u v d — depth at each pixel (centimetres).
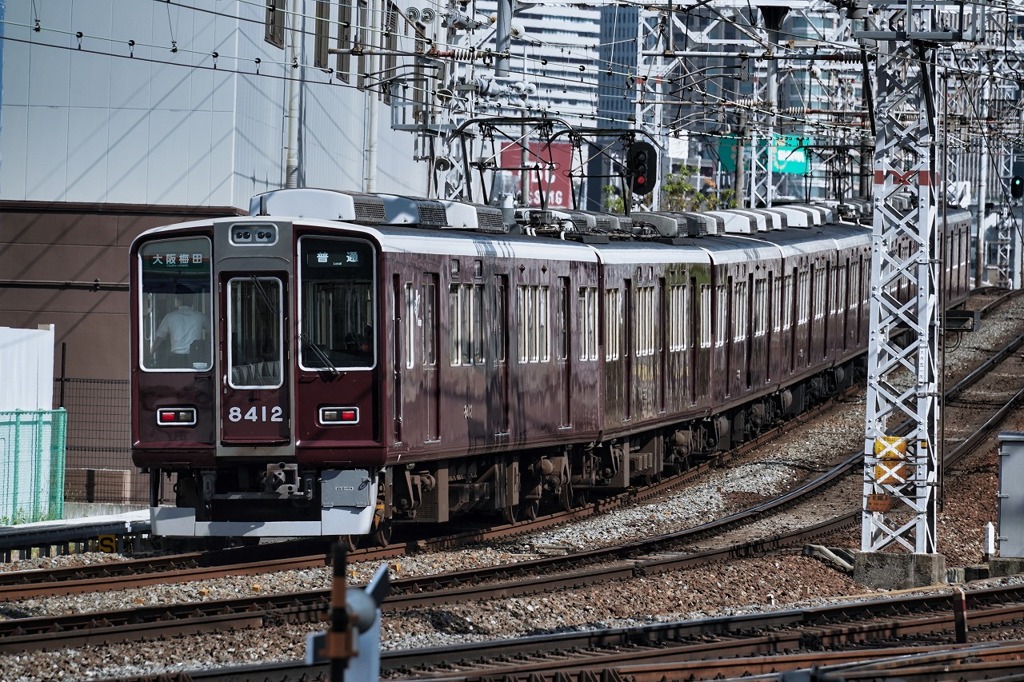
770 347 10538
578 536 7062
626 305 8056
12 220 9062
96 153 9094
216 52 8769
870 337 6206
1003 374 13138
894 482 6175
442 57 9562
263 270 5753
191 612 4762
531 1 10450
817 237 12119
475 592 5169
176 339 5869
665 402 8581
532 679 3694
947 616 5016
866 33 5931
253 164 9444
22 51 9119
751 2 10406
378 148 12319
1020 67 11900
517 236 7069
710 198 19512
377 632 2159
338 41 11038
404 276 5922
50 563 5950
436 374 6212
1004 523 6850
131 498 8744
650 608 5397
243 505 5931
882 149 6134
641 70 12131
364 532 5841
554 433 7269
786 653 4316
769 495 8544
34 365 8250
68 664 4059
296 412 5769
